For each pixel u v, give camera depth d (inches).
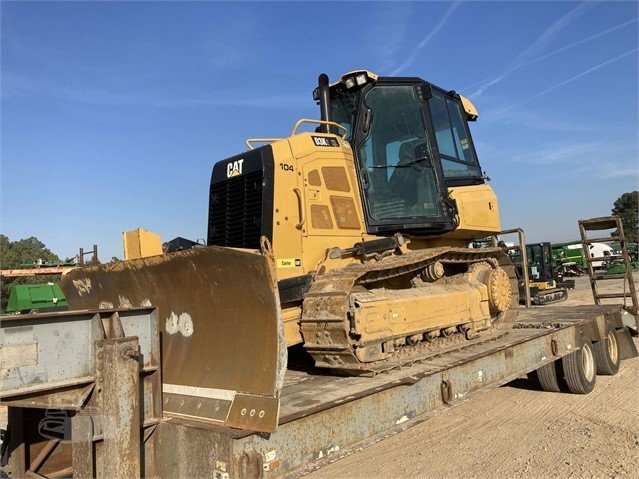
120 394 99.7
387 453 187.9
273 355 107.7
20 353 94.7
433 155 212.4
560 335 245.4
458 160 235.3
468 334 196.2
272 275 107.8
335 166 191.5
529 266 741.9
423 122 212.7
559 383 263.3
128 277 141.6
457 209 216.5
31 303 401.7
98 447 100.2
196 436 103.9
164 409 124.3
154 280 134.6
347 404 122.3
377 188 199.5
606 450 180.5
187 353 127.2
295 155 181.9
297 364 184.7
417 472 168.2
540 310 327.0
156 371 114.7
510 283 241.4
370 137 202.2
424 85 214.8
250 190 181.6
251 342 113.1
